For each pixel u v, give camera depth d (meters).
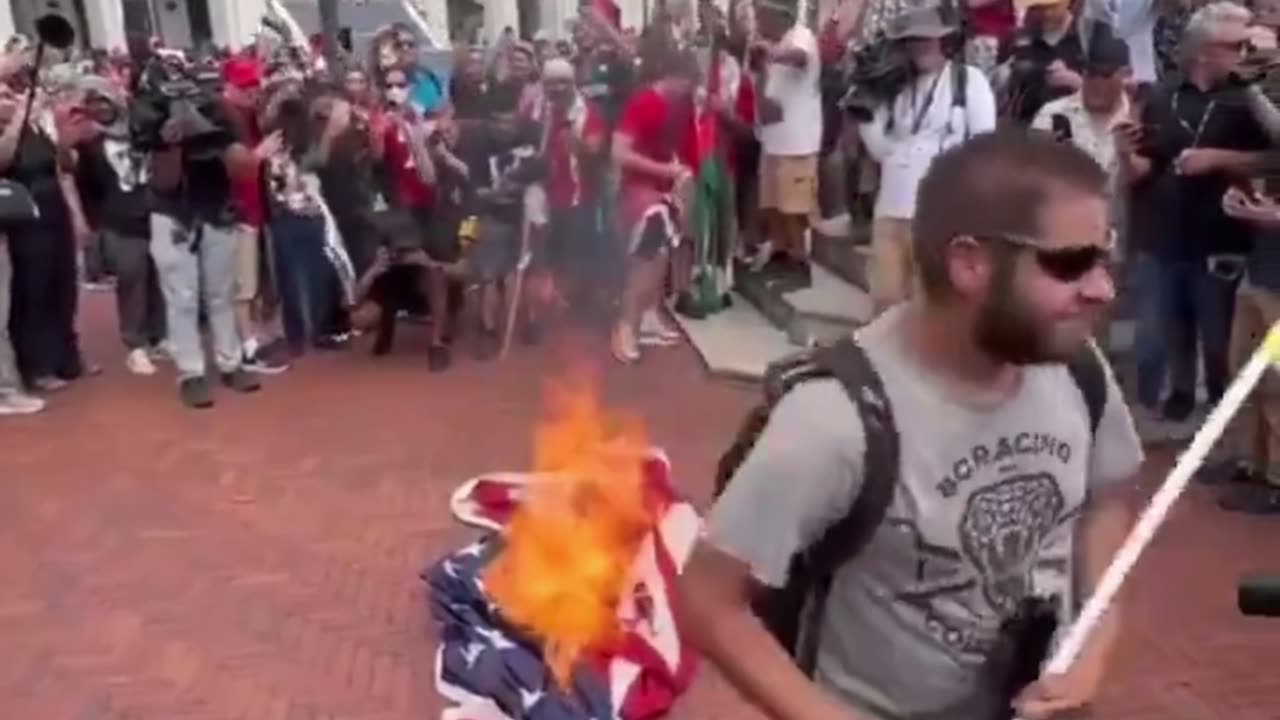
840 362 1.73
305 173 9.20
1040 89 6.90
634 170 8.48
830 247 9.60
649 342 9.12
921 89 6.71
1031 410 1.77
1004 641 1.83
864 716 1.78
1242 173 5.87
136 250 8.97
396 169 8.80
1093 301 1.65
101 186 9.17
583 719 4.24
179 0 30.67
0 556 5.98
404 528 6.09
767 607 1.83
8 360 8.30
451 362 8.95
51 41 8.31
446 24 38.94
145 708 4.60
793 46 8.99
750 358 8.41
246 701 4.61
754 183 9.80
